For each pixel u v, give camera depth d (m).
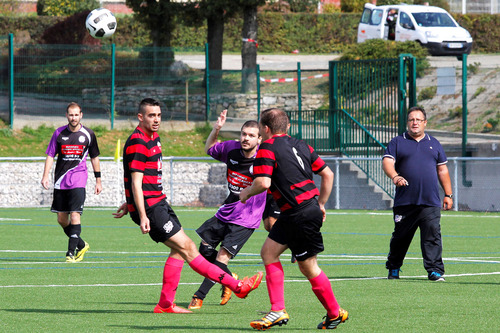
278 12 131.62
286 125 17.36
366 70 67.12
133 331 16.97
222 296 20.97
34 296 22.20
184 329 17.22
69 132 31.56
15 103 74.44
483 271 27.83
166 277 19.44
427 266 25.41
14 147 71.19
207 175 64.50
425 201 25.47
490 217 52.53
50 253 34.50
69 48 77.19
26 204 64.50
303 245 16.89
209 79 80.00
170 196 64.50
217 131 22.77
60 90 76.12
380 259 32.16
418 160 25.67
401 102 63.53
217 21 91.06
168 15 93.81
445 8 131.00
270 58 121.50
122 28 116.69
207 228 22.22
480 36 124.62
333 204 62.47
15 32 117.81
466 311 19.36
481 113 71.94
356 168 62.38
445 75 65.88
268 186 16.62
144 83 79.06
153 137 19.62
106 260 31.88
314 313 19.31
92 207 63.81
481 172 56.91
